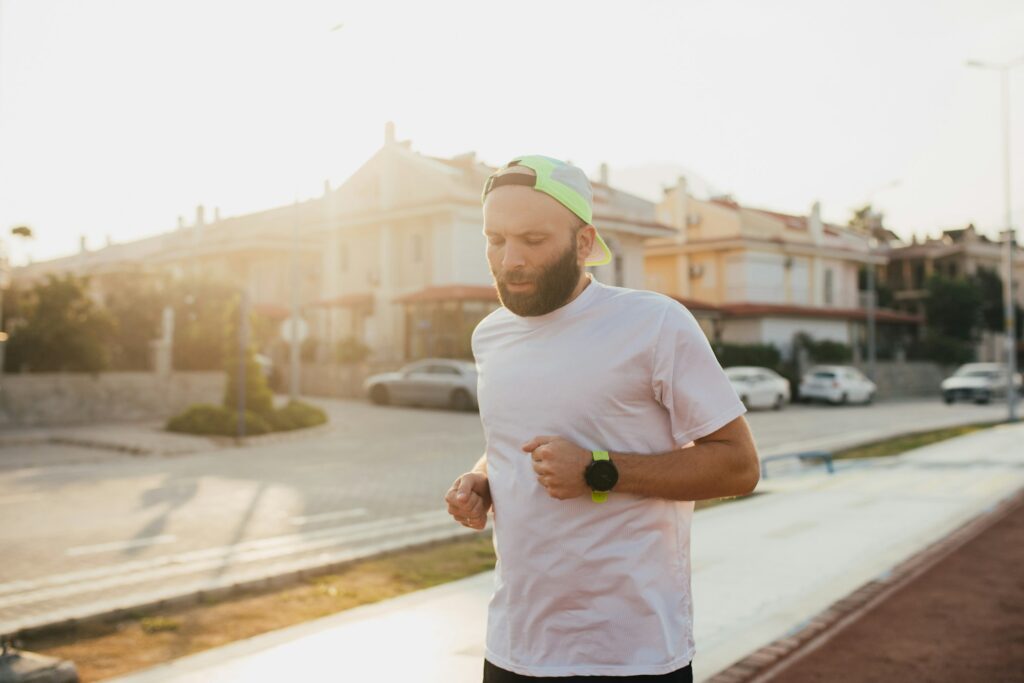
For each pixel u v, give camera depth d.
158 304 25.27
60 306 21.33
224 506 9.77
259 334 30.98
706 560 6.80
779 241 43.47
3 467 13.23
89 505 9.79
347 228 36.56
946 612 5.34
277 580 6.36
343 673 4.19
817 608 5.39
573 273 1.86
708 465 1.80
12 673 4.06
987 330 57.69
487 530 8.52
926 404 35.16
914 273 62.00
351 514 9.32
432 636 4.77
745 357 36.22
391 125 35.59
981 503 9.56
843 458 15.09
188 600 5.84
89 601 5.85
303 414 19.14
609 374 1.84
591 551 1.82
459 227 32.91
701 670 4.30
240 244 40.41
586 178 1.92
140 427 19.47
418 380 26.00
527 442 1.87
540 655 1.86
